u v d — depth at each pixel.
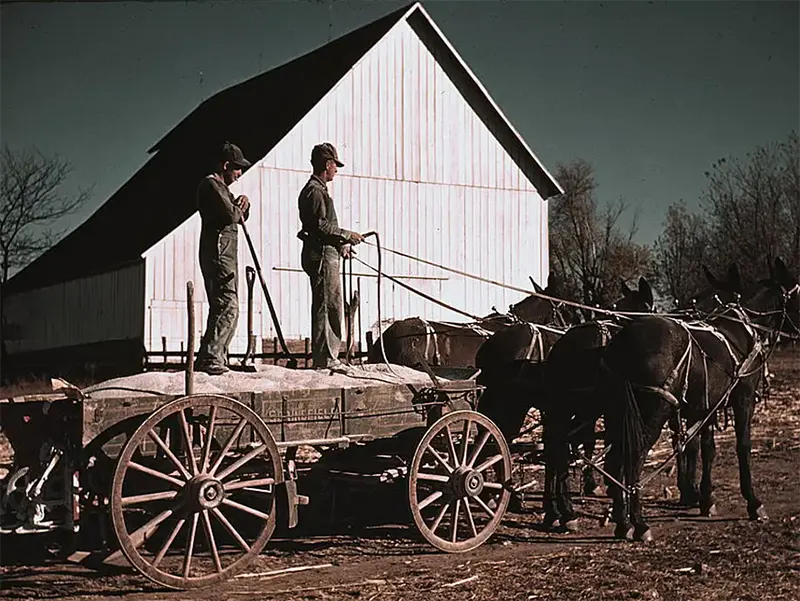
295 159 27.62
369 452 11.08
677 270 51.56
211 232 10.19
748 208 45.59
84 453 8.59
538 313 14.09
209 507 8.70
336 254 11.09
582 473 14.02
